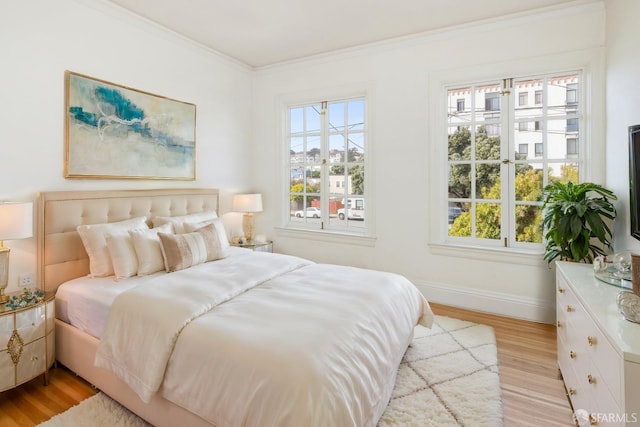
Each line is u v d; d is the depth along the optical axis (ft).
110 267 8.39
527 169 10.54
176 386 5.15
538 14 9.84
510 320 10.28
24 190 8.03
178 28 11.10
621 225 8.07
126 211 9.87
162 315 5.74
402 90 11.87
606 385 4.44
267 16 10.30
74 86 8.82
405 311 7.23
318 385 4.17
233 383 4.56
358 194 13.33
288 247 14.61
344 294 6.67
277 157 14.69
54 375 7.48
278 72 14.43
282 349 4.58
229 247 10.82
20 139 7.93
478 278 11.03
